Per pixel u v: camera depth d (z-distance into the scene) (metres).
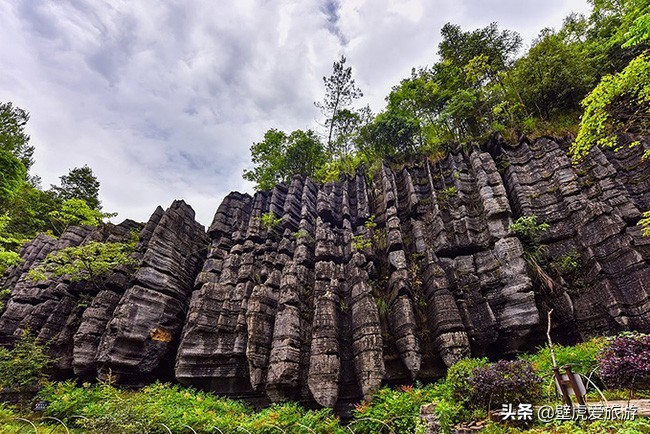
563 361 8.25
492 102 21.58
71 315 15.78
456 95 21.44
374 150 23.73
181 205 19.92
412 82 24.59
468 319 12.22
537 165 15.83
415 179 18.59
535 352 11.41
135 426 7.93
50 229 29.67
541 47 20.17
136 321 14.08
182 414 9.74
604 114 9.10
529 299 11.66
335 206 19.70
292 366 11.93
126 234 20.50
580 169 14.53
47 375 13.39
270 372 11.90
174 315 15.66
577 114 18.11
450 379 8.44
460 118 21.94
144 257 15.95
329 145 27.55
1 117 27.36
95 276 17.11
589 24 22.17
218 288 15.79
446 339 11.33
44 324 15.88
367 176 21.56
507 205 14.46
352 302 13.43
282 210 20.88
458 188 16.39
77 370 13.51
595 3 21.70
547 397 6.78
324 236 16.55
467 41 23.94
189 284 17.73
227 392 12.88
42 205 29.44
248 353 12.55
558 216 13.78
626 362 6.39
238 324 14.21
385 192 17.97
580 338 10.97
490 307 12.43
